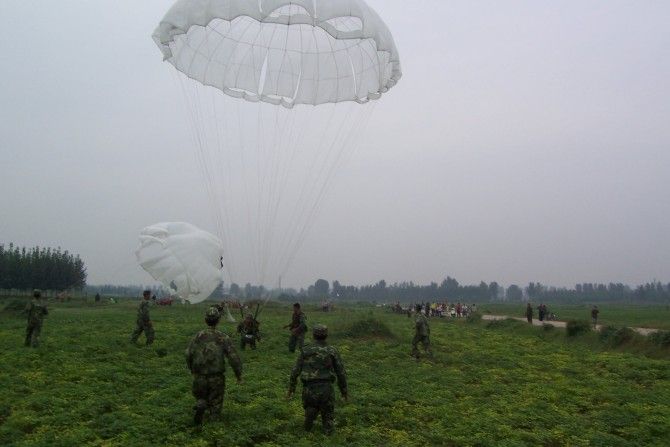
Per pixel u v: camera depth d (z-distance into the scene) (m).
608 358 22.16
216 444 9.68
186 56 20.05
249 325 20.47
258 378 15.01
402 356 20.84
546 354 23.52
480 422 11.64
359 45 20.48
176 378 14.54
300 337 20.25
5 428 9.88
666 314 72.94
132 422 10.44
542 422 12.12
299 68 20.88
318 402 10.11
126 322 31.19
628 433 11.51
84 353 18.09
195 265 29.06
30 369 15.43
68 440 9.34
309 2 17.67
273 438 10.09
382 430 11.10
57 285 95.06
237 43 20.38
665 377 18.66
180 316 38.03
